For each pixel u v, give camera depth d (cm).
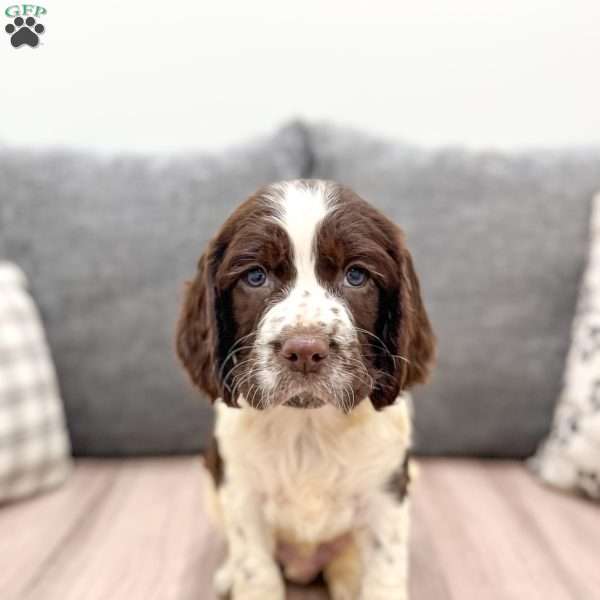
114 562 46
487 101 75
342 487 40
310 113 75
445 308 62
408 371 40
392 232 39
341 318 35
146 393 63
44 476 57
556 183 62
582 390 55
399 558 40
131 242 62
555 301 62
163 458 64
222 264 38
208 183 63
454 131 75
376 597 39
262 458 39
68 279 62
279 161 64
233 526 40
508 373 62
